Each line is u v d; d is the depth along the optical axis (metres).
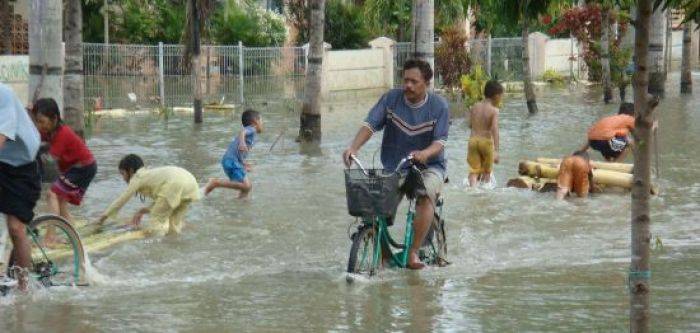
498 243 13.35
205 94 35.84
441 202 12.09
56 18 17.56
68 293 10.59
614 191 17.42
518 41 46.06
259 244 13.30
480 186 17.86
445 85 39.22
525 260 12.33
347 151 11.34
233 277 11.48
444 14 39.09
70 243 11.42
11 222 10.33
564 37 50.53
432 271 11.73
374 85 43.66
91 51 33.06
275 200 16.47
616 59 37.41
